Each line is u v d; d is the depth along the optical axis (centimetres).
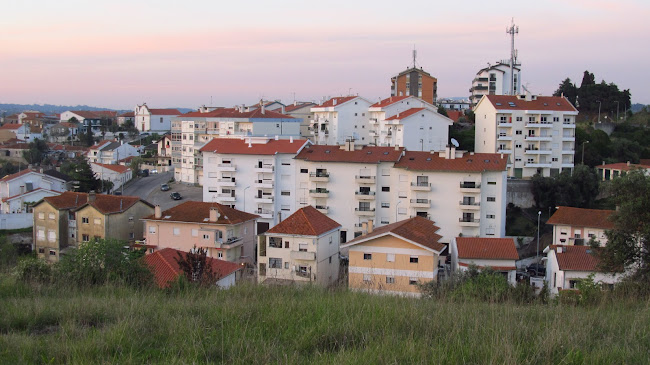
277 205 7631
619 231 2916
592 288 2633
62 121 19750
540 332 1376
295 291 2106
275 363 1191
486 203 6838
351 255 4491
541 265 6066
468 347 1242
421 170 6869
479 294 2452
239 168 7706
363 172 7150
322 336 1371
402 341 1299
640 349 1272
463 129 11269
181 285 2311
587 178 7800
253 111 11288
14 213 7700
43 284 2391
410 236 4428
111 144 14400
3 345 1298
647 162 9262
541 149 8912
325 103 11669
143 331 1422
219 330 1441
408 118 9562
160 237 5978
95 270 2634
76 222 6612
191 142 11175
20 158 14212
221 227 5794
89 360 1214
